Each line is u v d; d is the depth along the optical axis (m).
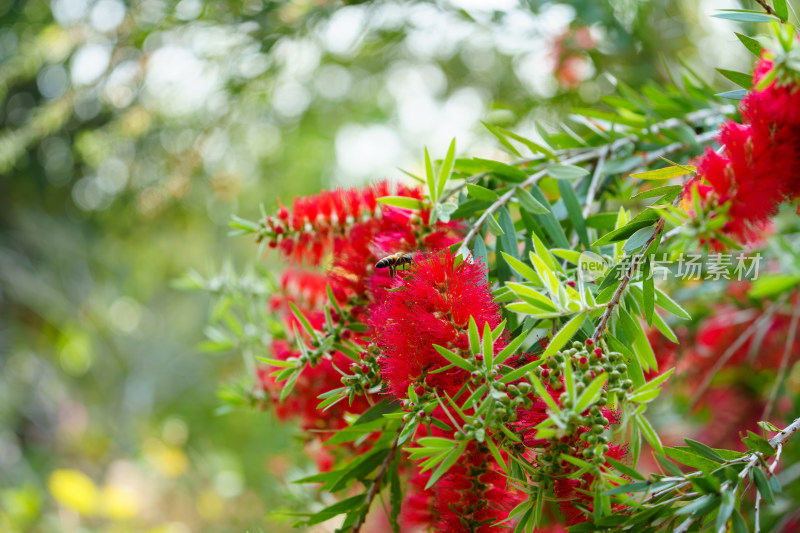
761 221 0.46
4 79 0.90
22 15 1.01
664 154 0.60
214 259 1.53
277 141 1.12
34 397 1.77
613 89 0.84
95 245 1.70
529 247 0.55
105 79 0.84
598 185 0.60
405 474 0.59
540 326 0.51
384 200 0.54
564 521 0.52
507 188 0.56
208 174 1.00
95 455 1.65
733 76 0.52
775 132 0.46
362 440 0.57
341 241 0.56
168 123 0.91
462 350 0.49
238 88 0.85
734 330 0.72
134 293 1.79
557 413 0.46
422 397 0.48
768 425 0.50
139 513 1.23
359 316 0.55
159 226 1.25
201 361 1.90
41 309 1.74
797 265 0.48
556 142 0.62
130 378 1.86
